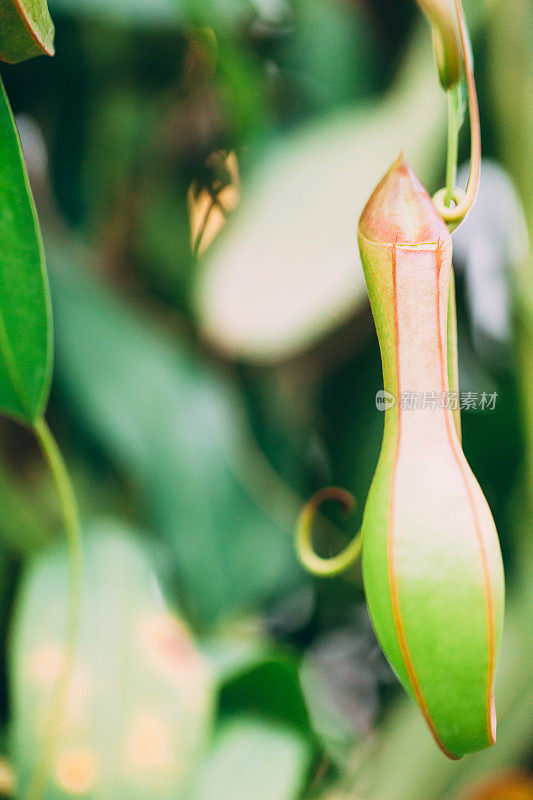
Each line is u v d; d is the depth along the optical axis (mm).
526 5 1022
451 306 554
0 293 585
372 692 1099
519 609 1009
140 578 877
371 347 1109
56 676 733
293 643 1103
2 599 989
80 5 873
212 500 1005
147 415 1000
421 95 1047
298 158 1014
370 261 550
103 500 1019
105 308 1026
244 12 933
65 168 1029
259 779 782
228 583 985
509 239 1051
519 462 1070
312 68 1064
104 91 993
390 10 1118
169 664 772
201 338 1042
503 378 1090
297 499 1105
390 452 543
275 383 1098
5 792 743
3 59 551
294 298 930
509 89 1026
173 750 707
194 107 1025
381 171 1003
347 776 918
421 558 533
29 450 1025
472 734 537
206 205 1041
